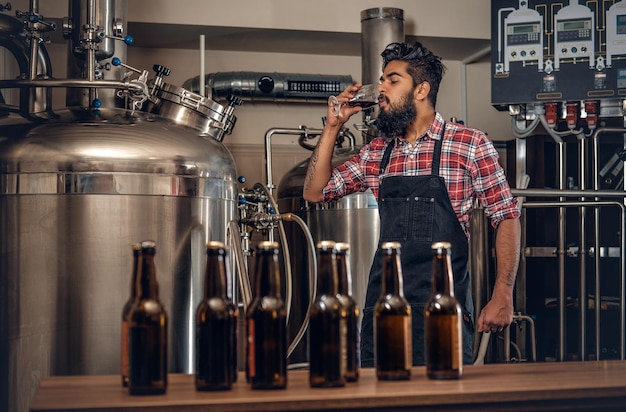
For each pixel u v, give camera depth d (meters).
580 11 4.21
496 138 5.17
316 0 4.47
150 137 2.94
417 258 2.55
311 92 4.56
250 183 4.74
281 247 4.26
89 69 3.14
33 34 3.16
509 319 2.55
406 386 1.42
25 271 2.82
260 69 4.84
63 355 2.81
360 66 4.99
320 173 2.71
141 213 2.87
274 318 1.40
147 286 1.39
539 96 4.23
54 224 2.81
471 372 1.60
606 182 4.73
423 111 2.66
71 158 2.81
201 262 3.02
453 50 4.95
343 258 1.48
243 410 1.30
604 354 4.67
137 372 1.36
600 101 4.28
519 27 4.27
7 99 4.09
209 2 4.33
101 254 2.82
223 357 1.40
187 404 1.29
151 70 4.70
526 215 4.68
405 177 2.60
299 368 3.53
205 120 3.56
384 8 4.25
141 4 4.25
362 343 2.59
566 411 1.42
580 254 4.10
